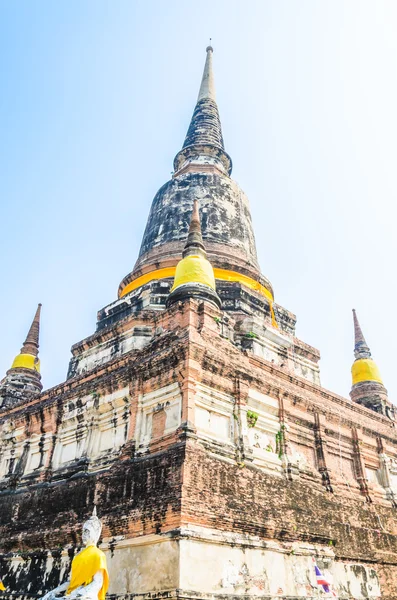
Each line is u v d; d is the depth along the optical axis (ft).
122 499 45.98
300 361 76.43
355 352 95.09
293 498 51.55
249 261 86.58
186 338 51.06
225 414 52.44
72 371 76.54
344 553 53.11
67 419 60.80
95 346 75.36
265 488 49.06
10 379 87.20
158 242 88.43
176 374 50.52
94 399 58.34
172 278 78.95
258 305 78.79
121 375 55.98
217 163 105.40
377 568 56.65
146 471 45.57
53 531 49.52
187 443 44.55
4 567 52.11
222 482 45.11
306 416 61.31
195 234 68.44
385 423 73.97
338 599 49.37
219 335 56.59
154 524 41.78
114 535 44.45
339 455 63.52
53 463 59.47
